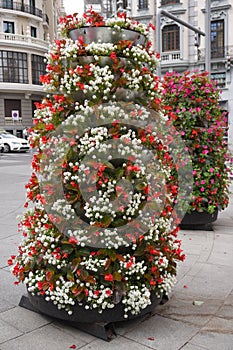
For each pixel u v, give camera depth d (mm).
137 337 2725
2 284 3678
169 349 2574
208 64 10914
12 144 24750
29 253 2875
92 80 2600
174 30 23781
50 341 2670
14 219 6555
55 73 2748
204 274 3920
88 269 2652
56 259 2697
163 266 2869
